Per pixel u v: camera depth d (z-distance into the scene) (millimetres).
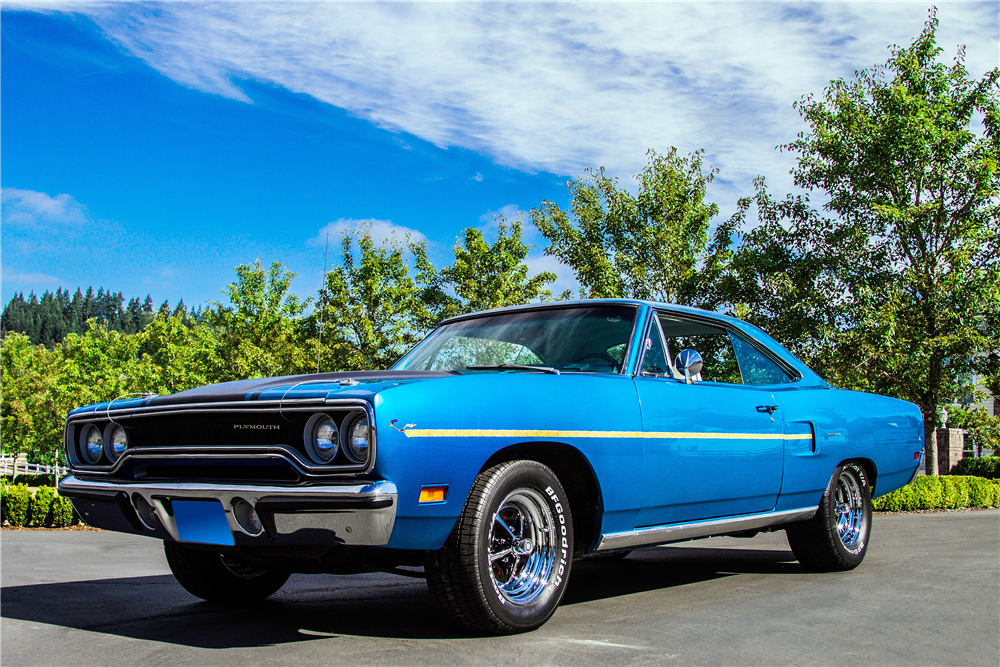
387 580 5117
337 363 20453
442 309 19719
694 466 4082
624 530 3775
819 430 5000
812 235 15117
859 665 2867
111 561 6539
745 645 3121
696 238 16109
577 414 3527
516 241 19812
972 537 7555
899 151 14672
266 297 27562
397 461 2861
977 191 14445
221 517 3105
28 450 49969
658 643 3137
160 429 3396
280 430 3057
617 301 4379
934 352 14469
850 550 5273
